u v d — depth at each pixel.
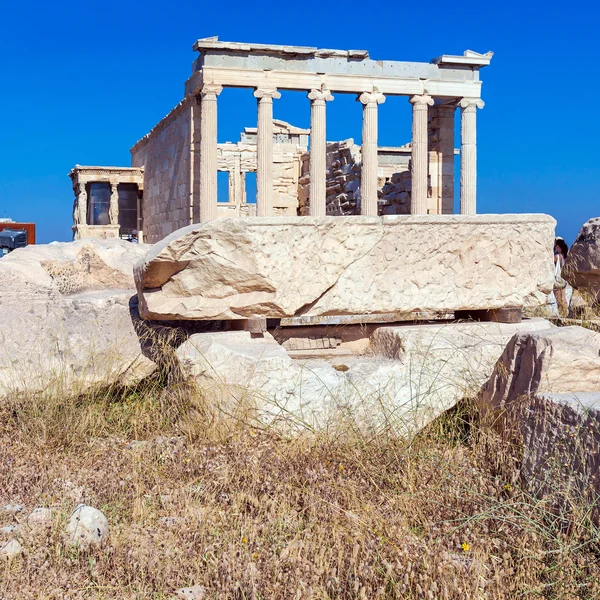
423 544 4.16
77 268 7.98
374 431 5.81
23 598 3.71
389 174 40.31
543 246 7.40
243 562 4.03
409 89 31.72
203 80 29.22
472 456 5.48
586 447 4.52
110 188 42.28
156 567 4.04
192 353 6.30
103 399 6.79
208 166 29.34
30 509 4.76
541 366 5.44
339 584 3.81
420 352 6.53
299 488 5.00
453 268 7.13
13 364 6.64
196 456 5.57
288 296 6.64
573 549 4.02
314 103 30.69
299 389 6.20
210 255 6.41
